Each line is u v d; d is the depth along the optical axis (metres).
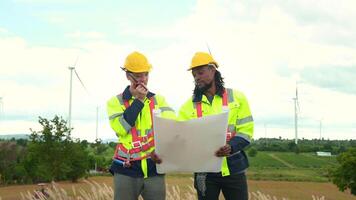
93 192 8.27
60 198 8.35
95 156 51.59
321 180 59.78
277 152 115.75
